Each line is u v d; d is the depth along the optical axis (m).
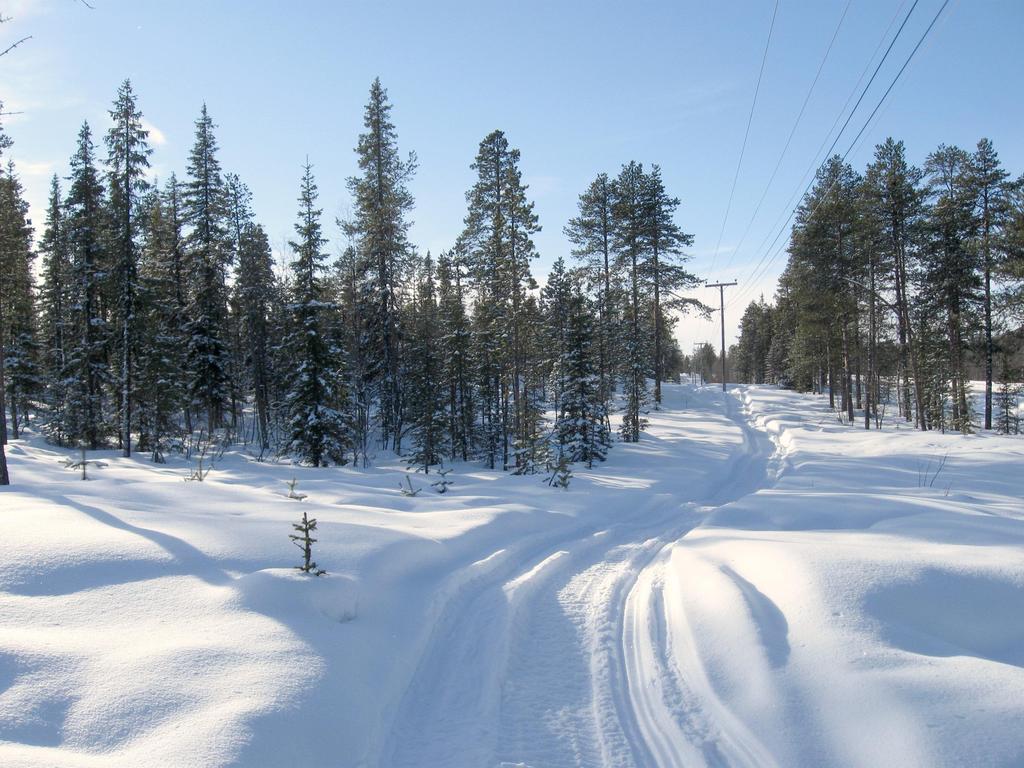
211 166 29.09
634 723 4.27
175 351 28.16
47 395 32.38
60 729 3.37
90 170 26.83
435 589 6.53
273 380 32.47
